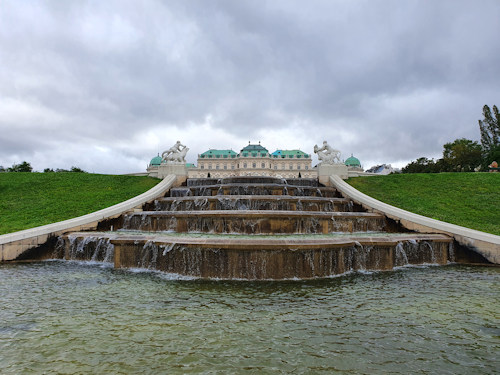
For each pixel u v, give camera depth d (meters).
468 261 14.72
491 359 6.04
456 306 8.79
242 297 9.34
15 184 25.45
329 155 28.41
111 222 18.30
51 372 5.43
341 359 5.95
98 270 12.62
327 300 9.16
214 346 6.38
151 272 12.23
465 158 59.41
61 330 7.08
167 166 27.92
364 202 20.59
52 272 12.30
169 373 5.42
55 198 22.83
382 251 13.00
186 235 15.16
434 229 16.25
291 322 7.59
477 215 19.17
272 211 16.20
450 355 6.17
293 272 11.40
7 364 5.67
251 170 124.12
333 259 11.96
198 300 9.07
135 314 8.02
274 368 5.61
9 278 11.40
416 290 10.23
